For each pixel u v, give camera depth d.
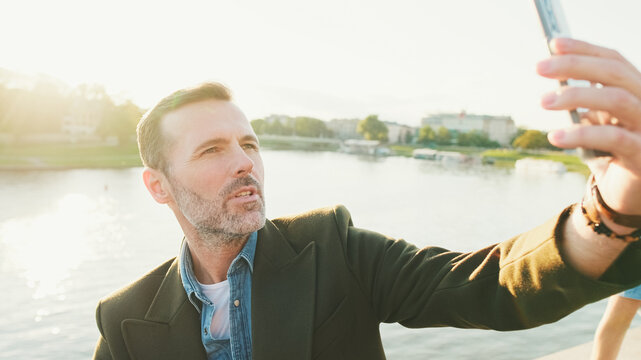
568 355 3.59
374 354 1.31
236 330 1.32
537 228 0.94
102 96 111.88
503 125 161.62
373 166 81.88
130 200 40.34
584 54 0.57
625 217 0.72
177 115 1.30
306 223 1.44
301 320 1.26
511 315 0.97
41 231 27.36
